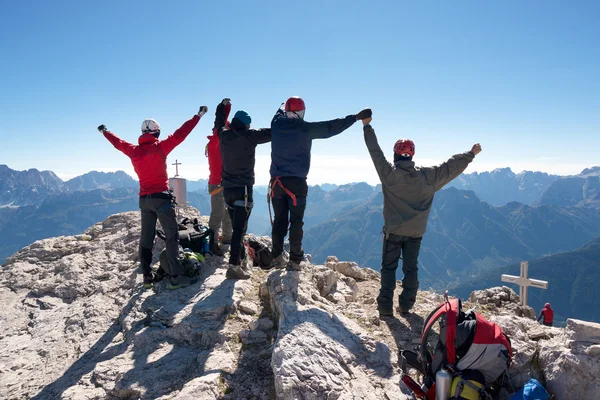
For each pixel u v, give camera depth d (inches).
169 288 179.5
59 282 212.7
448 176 156.9
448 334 104.1
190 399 108.3
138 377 124.3
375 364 120.0
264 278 193.2
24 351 155.3
